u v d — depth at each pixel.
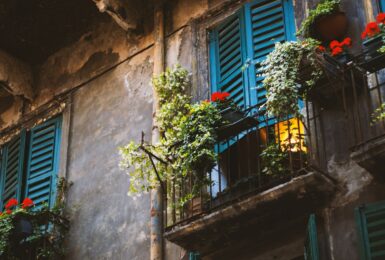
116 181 11.41
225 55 11.15
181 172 10.08
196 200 10.15
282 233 9.30
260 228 9.41
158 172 10.38
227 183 10.32
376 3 9.92
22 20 13.08
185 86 11.23
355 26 9.88
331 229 8.88
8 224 11.16
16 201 11.45
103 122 12.13
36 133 12.99
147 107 11.66
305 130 9.55
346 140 9.27
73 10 13.01
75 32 13.23
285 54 9.32
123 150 10.66
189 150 9.83
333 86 9.33
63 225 11.48
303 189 8.86
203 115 9.97
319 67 9.12
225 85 10.97
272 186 9.23
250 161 10.56
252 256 9.42
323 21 9.88
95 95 12.54
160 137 10.91
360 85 9.38
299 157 9.45
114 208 11.20
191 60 11.43
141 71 12.08
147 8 12.41
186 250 10.04
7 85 13.20
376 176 8.75
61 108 12.91
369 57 9.31
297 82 9.38
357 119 9.28
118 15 12.02
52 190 12.20
